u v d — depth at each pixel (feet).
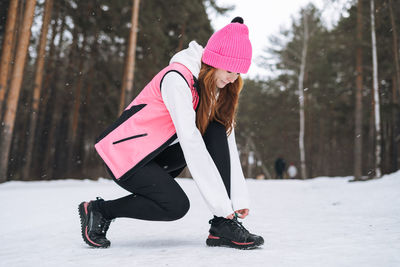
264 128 119.44
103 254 5.36
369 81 65.92
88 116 65.21
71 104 67.10
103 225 6.01
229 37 5.71
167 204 5.58
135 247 5.92
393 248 4.89
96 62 59.98
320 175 112.98
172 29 62.85
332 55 65.87
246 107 114.83
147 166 5.65
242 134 129.59
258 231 7.36
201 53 5.99
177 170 6.42
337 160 119.75
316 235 6.57
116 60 62.64
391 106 53.06
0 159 32.35
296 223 8.65
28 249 6.21
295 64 84.48
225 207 5.45
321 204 14.65
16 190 23.80
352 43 51.03
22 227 10.05
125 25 53.83
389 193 16.07
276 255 4.80
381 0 41.93
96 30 56.18
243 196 6.13
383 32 43.80
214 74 5.88
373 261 4.18
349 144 112.78
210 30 63.57
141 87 60.23
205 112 5.83
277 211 12.16
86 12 53.16
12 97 32.99
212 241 5.68
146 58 56.29
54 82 62.64
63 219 11.25
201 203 15.76
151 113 5.72
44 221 11.02
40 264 4.75
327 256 4.58
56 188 25.71
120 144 5.74
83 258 5.08
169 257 4.85
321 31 78.54
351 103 68.69
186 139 5.43
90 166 67.77
